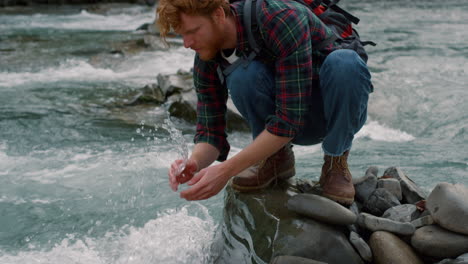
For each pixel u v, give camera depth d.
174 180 2.12
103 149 4.39
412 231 2.12
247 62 2.10
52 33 13.49
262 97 2.14
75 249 2.60
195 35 1.94
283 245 2.14
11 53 10.17
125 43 11.40
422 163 3.80
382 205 2.37
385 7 15.80
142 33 13.37
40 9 19.61
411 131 5.15
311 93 2.20
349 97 2.08
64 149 4.39
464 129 4.93
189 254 2.53
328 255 2.09
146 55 9.98
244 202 2.47
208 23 1.92
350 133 2.18
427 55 8.35
